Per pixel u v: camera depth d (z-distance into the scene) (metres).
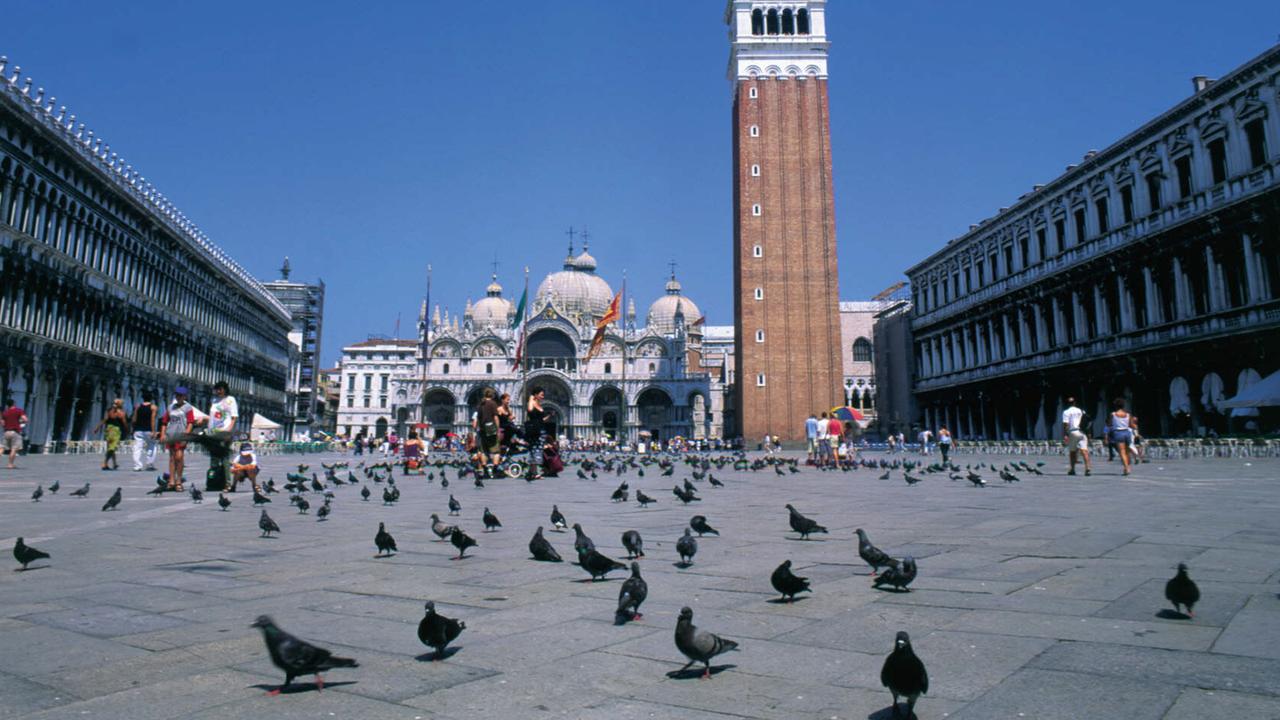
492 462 29.70
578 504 17.98
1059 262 62.91
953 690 4.89
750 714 4.55
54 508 16.23
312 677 5.23
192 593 7.93
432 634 5.57
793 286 90.75
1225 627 6.14
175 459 20.97
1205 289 48.03
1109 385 56.56
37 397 49.25
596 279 147.25
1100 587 7.69
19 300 47.16
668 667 5.43
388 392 143.75
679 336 121.75
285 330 110.56
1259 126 44.66
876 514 14.80
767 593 7.77
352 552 10.65
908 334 92.62
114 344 59.50
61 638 6.21
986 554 9.79
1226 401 39.19
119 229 59.75
